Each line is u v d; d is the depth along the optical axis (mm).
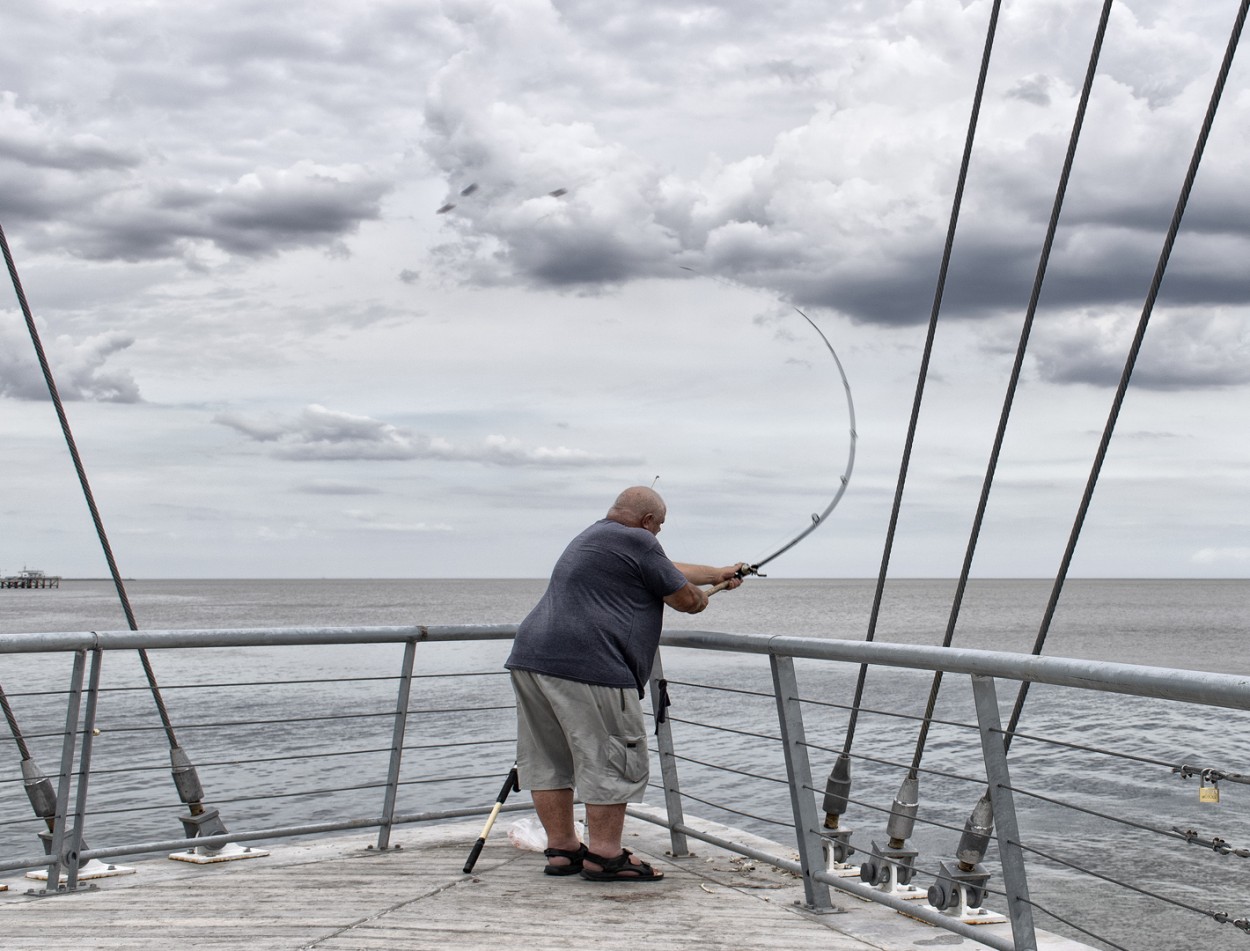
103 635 4285
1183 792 14445
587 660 4250
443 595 168625
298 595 173000
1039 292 4492
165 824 12945
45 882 4523
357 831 12391
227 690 31047
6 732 21219
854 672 35031
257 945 3672
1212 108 3793
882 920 3939
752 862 4770
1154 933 8711
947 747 18516
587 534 4441
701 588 4648
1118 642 55281
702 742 19266
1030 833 12148
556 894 4262
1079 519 4074
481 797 14523
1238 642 54656
